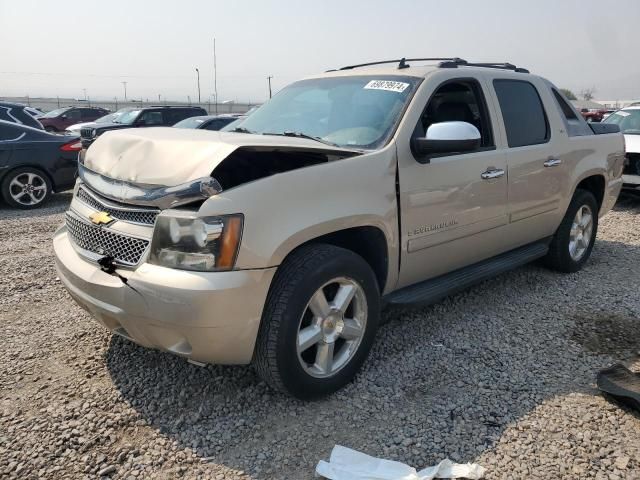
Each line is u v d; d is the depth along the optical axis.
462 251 3.89
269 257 2.65
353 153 3.15
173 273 2.57
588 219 5.30
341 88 3.96
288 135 3.70
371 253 3.32
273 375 2.82
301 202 2.80
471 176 3.75
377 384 3.24
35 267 5.43
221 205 2.57
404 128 3.40
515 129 4.27
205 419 2.90
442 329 3.99
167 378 3.28
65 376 3.29
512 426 2.82
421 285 3.73
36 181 8.98
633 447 2.65
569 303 4.52
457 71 3.91
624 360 3.55
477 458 2.58
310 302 2.88
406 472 2.42
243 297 2.60
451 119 3.83
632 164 8.41
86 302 2.89
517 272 5.30
